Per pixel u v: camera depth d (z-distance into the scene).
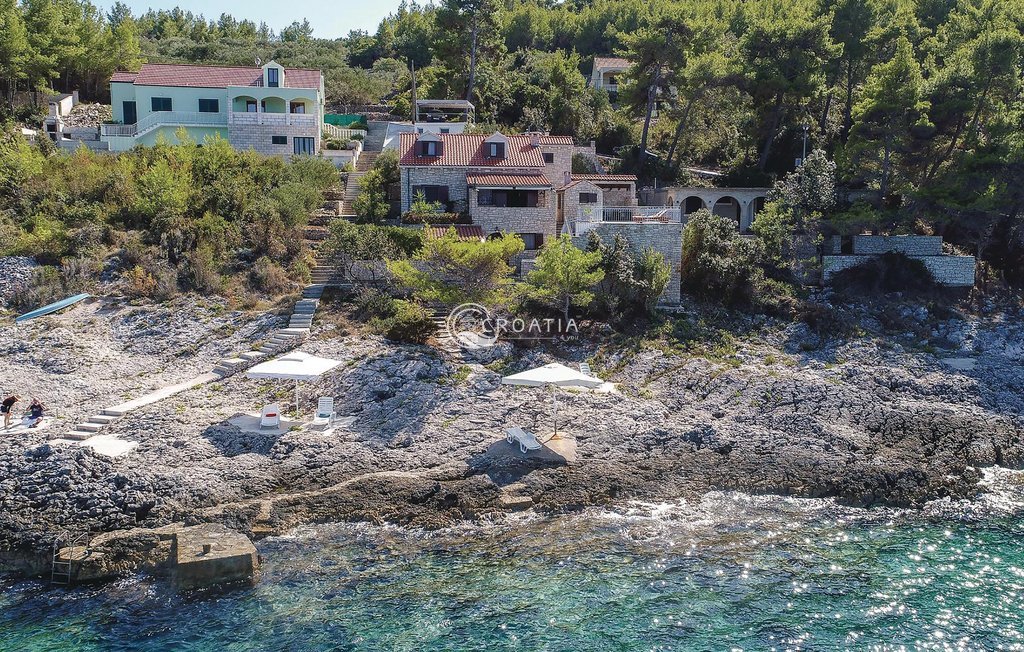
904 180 59.16
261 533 28.27
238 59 107.12
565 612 24.16
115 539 26.66
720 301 50.53
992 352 47.75
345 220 52.94
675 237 49.25
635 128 81.94
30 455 30.58
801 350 46.25
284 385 38.88
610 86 100.06
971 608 24.47
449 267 44.75
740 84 69.12
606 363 42.69
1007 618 23.92
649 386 40.81
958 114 56.78
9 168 55.84
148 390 38.78
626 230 49.09
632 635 23.08
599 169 70.31
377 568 26.55
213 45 110.50
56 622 23.55
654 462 33.75
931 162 59.59
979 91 56.69
